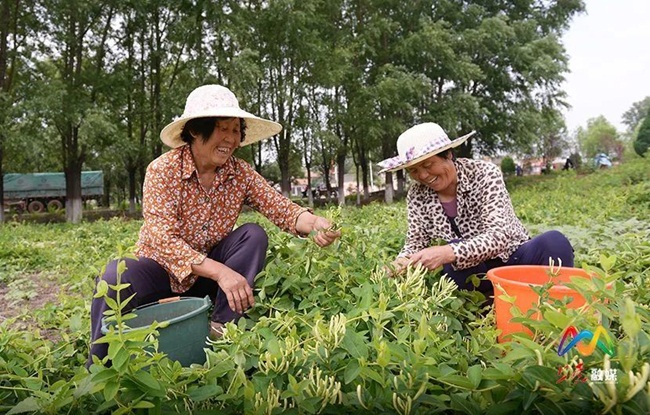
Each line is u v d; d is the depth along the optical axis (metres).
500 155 27.11
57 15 16.06
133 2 17.38
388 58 22.97
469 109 21.84
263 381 1.53
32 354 2.18
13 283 5.41
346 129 21.97
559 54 23.62
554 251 2.68
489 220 2.78
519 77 24.36
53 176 27.34
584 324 1.34
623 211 7.14
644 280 2.47
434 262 2.55
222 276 2.42
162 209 2.60
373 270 2.74
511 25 23.48
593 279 1.43
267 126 3.03
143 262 2.53
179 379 1.62
